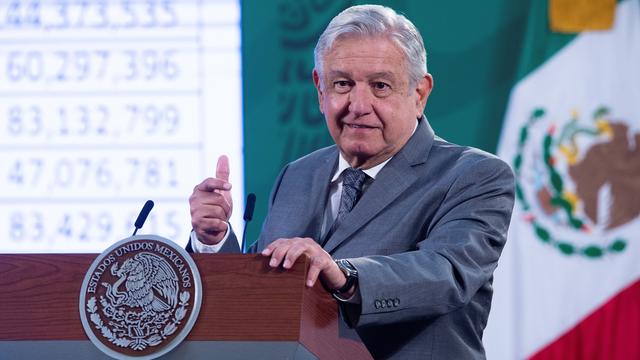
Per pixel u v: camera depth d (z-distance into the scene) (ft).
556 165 53.47
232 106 54.49
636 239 52.49
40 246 53.36
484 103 54.70
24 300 22.49
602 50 53.93
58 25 55.16
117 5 55.26
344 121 30.19
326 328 23.20
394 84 29.78
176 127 54.24
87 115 54.39
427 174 30.53
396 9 55.62
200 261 22.02
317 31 55.83
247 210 29.86
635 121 53.26
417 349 28.37
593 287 52.54
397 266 25.36
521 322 52.60
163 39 54.95
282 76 55.42
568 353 52.37
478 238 27.89
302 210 32.35
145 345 21.70
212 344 21.59
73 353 22.20
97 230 53.47
